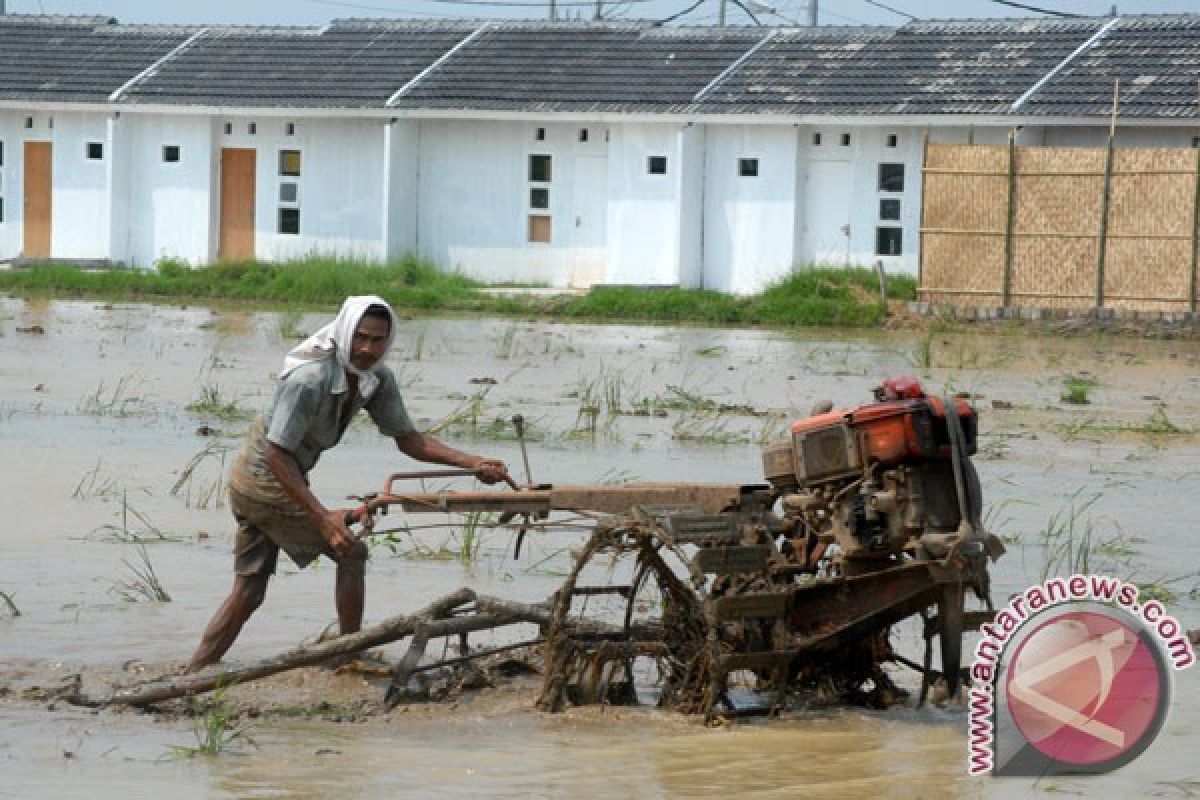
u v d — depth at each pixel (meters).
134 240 81.38
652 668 18.28
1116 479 30.03
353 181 77.50
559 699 16.31
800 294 65.75
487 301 66.94
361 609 17.47
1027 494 28.30
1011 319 61.78
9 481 27.11
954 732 15.81
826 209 70.75
